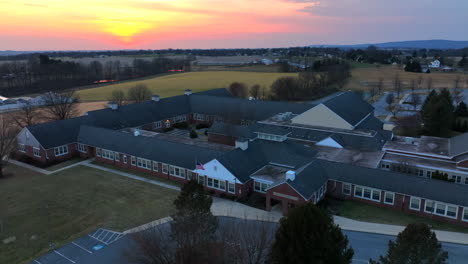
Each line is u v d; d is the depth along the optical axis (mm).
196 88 138125
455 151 48938
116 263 30828
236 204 41938
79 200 43469
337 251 22625
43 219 38812
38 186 47875
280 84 124500
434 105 73125
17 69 190000
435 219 37906
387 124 83312
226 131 65250
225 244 27859
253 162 46562
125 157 54938
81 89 148250
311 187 39281
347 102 68812
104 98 121938
